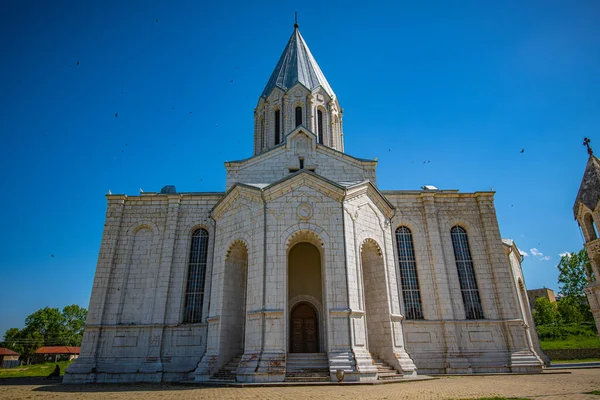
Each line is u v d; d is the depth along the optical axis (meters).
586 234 36.56
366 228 26.50
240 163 33.47
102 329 30.14
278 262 23.55
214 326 25.73
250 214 25.86
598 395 13.84
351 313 22.39
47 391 20.64
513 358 29.48
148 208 34.47
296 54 41.53
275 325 22.02
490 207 34.88
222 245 27.58
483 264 33.31
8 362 85.50
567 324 73.44
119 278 32.06
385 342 25.20
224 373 23.34
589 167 37.72
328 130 38.34
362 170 33.78
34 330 94.44
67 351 89.94
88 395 18.19
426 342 30.31
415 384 20.11
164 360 29.14
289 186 25.38
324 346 28.27
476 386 18.67
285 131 37.09
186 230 33.50
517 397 13.84
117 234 33.25
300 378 20.45
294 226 24.45
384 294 26.20
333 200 25.22
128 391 19.86
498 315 31.56
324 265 23.64
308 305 29.95
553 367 33.84
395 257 33.34
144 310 30.98
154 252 33.03
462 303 31.92
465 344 30.48
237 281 27.36
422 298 31.98
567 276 65.19
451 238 34.44
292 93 38.06
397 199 35.16
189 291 31.94
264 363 20.91
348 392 16.50
